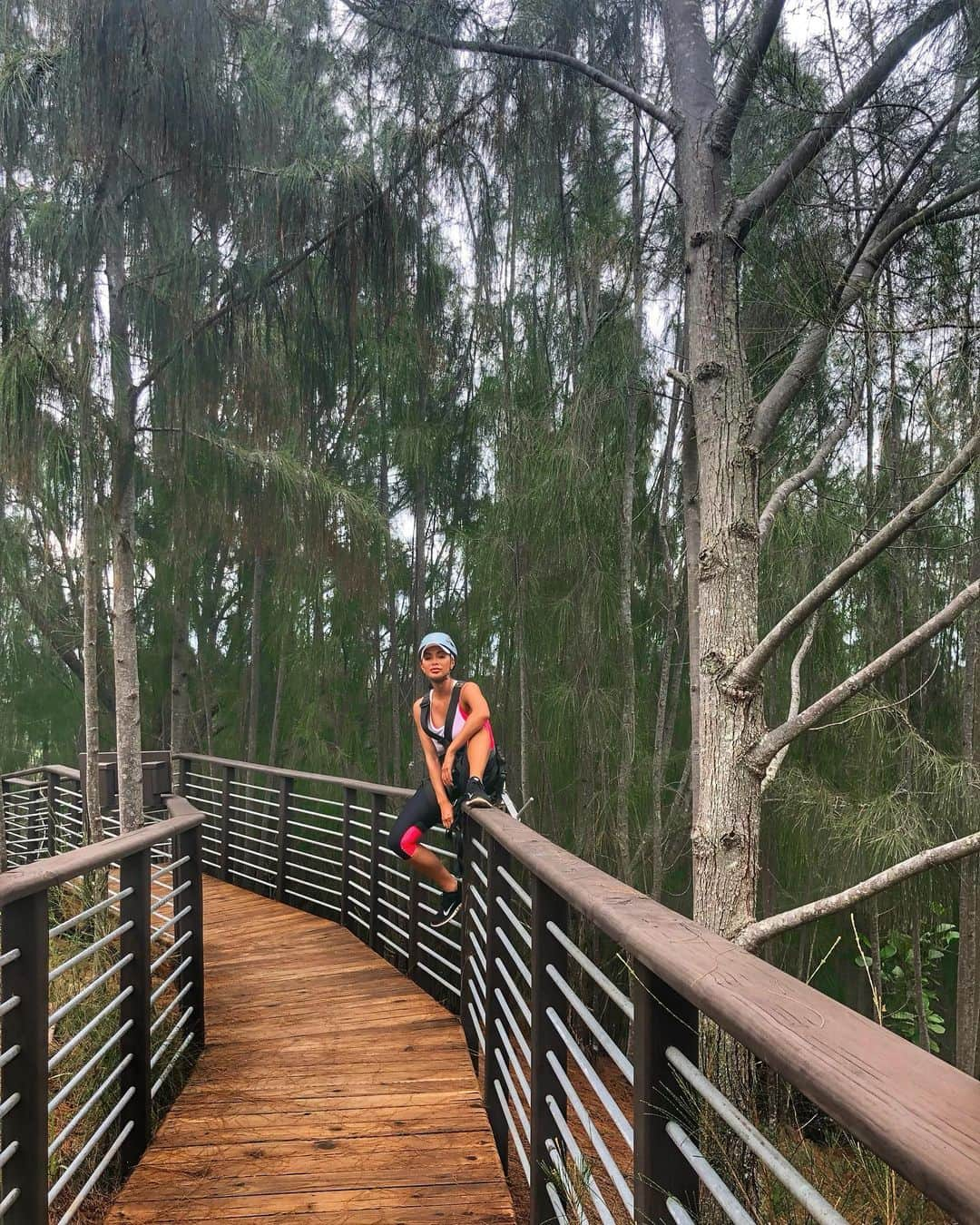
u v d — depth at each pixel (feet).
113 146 12.16
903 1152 1.90
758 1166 5.71
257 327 14.11
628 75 13.15
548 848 7.12
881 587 18.78
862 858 18.48
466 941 12.07
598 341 18.28
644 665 23.34
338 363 14.49
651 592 23.09
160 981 13.58
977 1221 1.65
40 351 12.86
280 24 13.24
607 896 4.88
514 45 12.01
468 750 11.31
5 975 6.21
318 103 13.52
